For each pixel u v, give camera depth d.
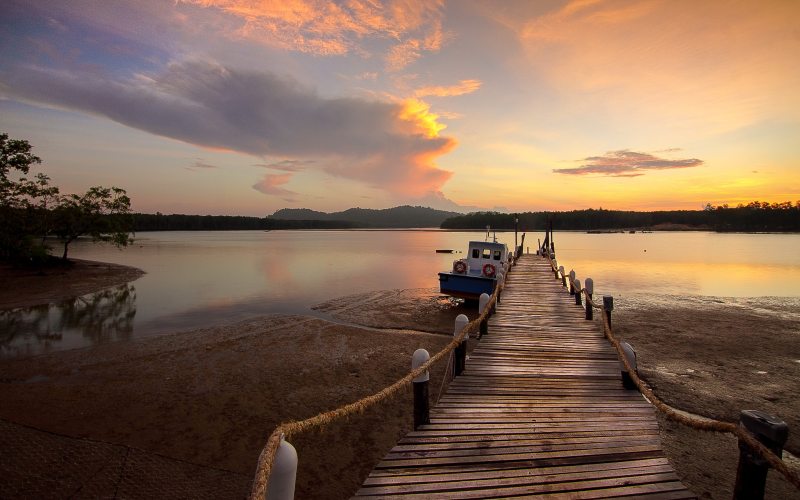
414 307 20.64
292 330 15.71
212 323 16.88
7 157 29.66
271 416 8.55
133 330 15.67
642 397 6.58
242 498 5.94
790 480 2.73
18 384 10.12
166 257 50.50
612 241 99.50
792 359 11.84
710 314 18.17
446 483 4.09
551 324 11.62
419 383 5.49
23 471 6.28
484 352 9.08
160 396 9.47
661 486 4.07
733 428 3.35
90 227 37.59
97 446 7.05
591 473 4.29
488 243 23.34
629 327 15.83
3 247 31.39
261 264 42.41
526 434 5.24
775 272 35.25
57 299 22.19
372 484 4.07
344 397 9.55
